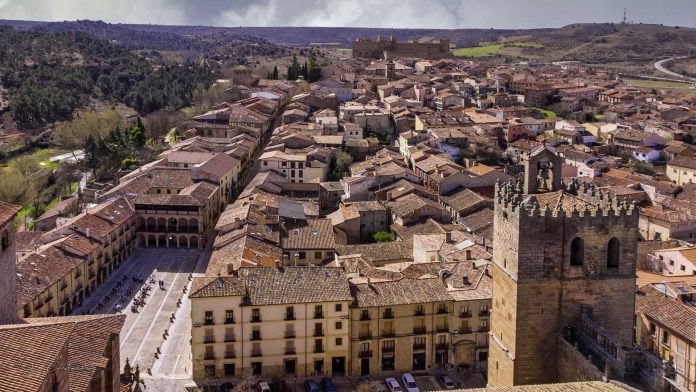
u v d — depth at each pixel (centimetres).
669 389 5769
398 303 11588
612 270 7125
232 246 14150
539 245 6969
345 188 19950
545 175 7988
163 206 17962
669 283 10462
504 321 7375
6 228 7200
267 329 11388
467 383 11369
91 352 6309
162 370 11612
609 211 6988
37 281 12781
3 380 4512
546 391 5791
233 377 11394
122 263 16875
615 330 7231
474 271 12381
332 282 11762
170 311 14050
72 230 15412
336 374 11650
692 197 19725
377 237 17050
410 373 11725
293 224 16125
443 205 18412
